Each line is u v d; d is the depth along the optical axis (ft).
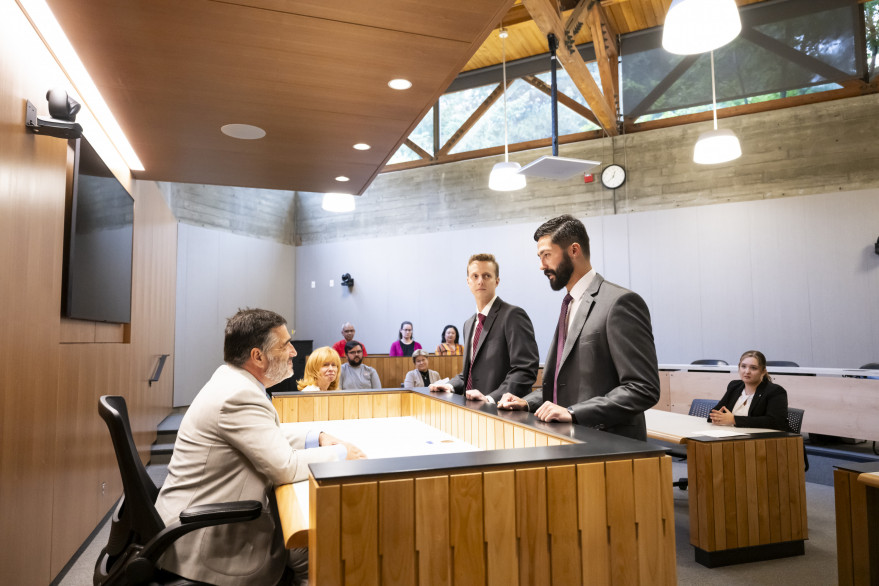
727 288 25.70
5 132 7.29
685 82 26.32
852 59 23.39
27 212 7.98
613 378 5.94
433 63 9.52
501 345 8.57
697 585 9.37
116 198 12.80
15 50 7.62
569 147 29.25
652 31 27.20
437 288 31.81
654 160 27.53
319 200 35.63
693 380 20.65
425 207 32.50
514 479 3.69
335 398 8.79
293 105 11.12
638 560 3.89
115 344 13.89
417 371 19.63
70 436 10.03
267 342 5.96
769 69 24.77
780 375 19.30
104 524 12.55
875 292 23.15
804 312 24.29
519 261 29.91
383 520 3.43
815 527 12.37
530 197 29.94
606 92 26.45
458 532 3.55
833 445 19.66
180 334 28.09
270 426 5.51
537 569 3.69
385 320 33.09
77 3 7.74
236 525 5.32
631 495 3.92
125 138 13.05
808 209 24.50
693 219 26.50
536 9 18.34
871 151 23.72
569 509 3.78
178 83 10.14
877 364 19.94
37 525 8.34
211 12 8.00
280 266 34.94
